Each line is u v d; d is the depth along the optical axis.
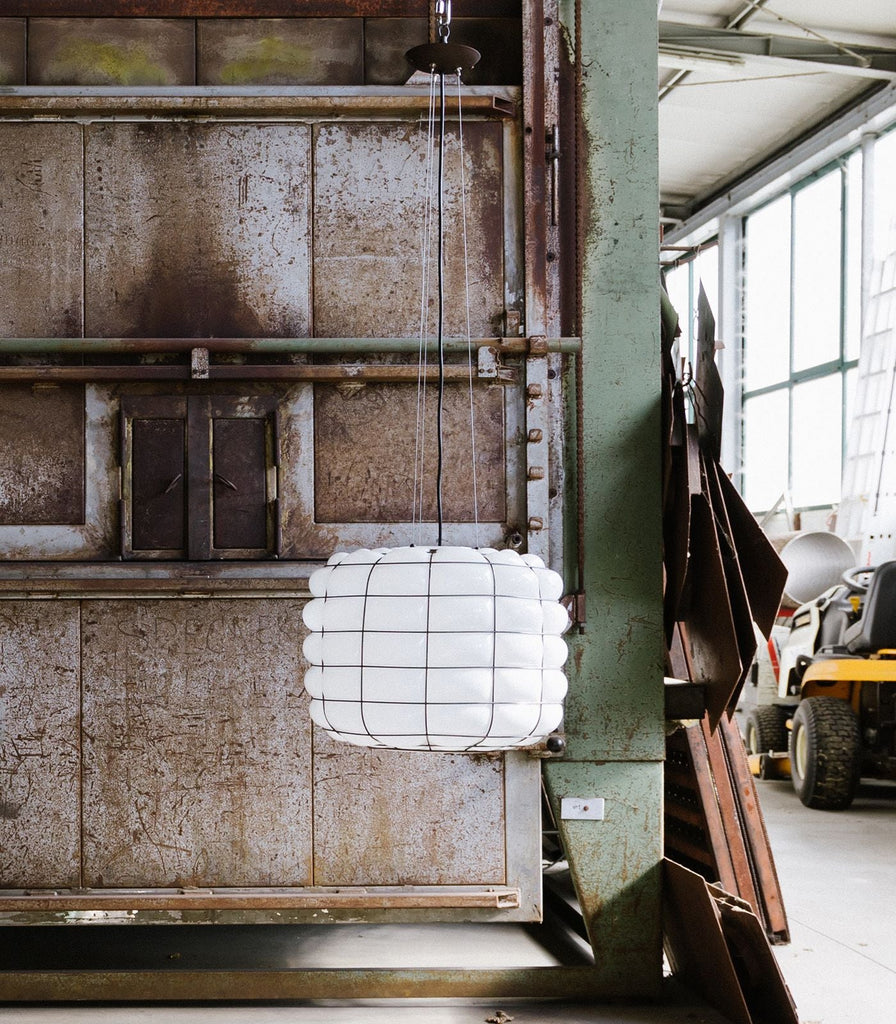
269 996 3.46
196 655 3.53
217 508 3.56
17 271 3.57
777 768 9.02
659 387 3.59
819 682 8.20
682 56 11.47
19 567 3.50
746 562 3.63
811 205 13.86
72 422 3.56
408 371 3.53
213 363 3.57
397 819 3.52
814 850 6.17
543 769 3.56
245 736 3.52
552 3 3.61
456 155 3.60
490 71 3.65
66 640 3.52
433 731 2.43
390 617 2.44
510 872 3.52
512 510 3.58
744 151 14.60
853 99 12.71
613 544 3.57
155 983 3.45
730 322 15.48
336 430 3.57
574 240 3.60
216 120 3.59
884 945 4.35
